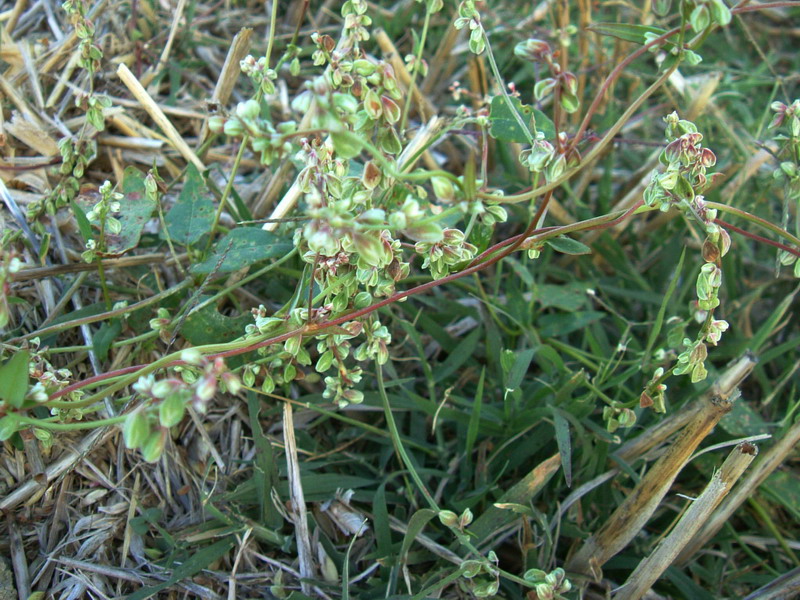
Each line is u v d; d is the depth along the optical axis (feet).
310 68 0.78
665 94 0.83
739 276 0.74
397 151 0.40
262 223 0.53
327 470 0.57
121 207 0.54
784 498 0.57
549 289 0.66
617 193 0.77
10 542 0.49
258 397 0.57
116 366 0.55
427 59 0.84
